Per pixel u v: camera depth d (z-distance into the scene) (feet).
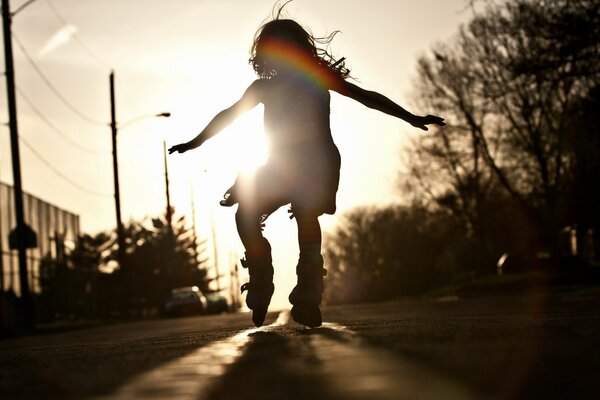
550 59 88.07
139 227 262.88
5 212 109.19
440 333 14.79
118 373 11.94
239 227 19.25
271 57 18.99
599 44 84.89
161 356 14.15
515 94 130.72
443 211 200.64
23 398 10.08
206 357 13.23
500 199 210.59
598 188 141.08
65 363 14.37
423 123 19.62
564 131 128.26
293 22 19.12
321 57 19.16
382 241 350.23
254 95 19.10
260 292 19.48
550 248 180.55
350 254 358.43
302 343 14.48
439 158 172.45
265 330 20.36
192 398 8.89
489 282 153.69
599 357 10.61
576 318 19.38
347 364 10.90
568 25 84.74
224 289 326.85
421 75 156.76
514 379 9.14
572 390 8.36
